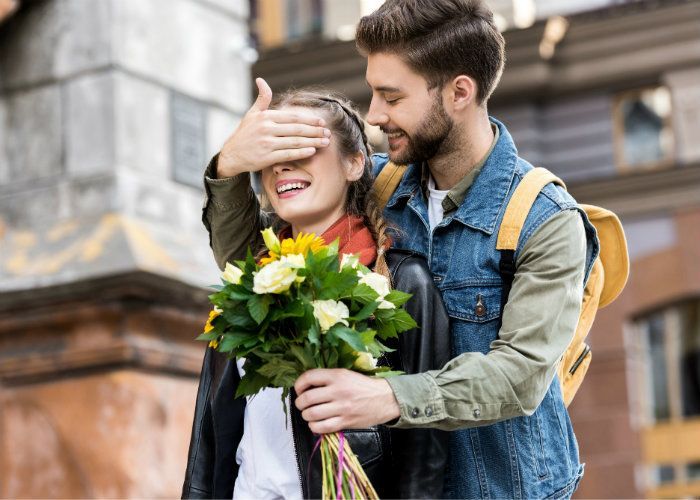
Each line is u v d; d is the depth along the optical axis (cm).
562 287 281
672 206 1557
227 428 303
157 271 565
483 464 292
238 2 692
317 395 263
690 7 1544
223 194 306
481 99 302
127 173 603
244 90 686
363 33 297
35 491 578
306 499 279
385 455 282
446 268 298
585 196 1594
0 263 591
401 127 296
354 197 309
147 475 570
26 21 630
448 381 268
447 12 295
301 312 264
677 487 1543
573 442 306
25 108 624
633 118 1603
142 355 570
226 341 268
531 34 1566
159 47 634
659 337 1584
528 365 272
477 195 299
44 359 580
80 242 584
